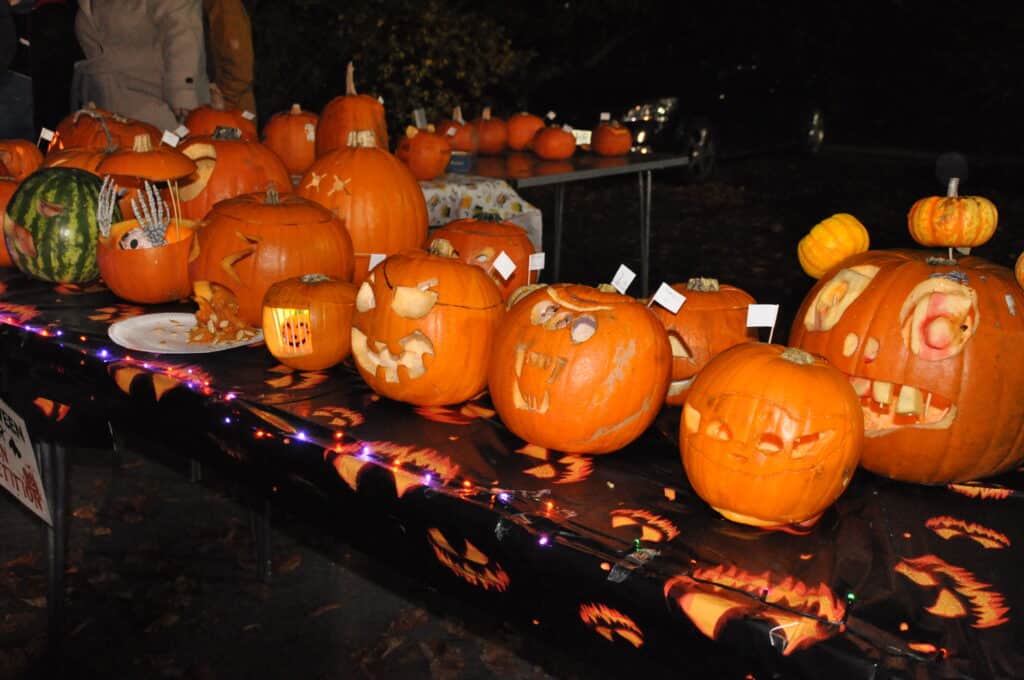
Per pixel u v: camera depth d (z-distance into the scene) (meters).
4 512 3.83
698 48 11.95
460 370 1.95
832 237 1.86
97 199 2.81
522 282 2.55
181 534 3.73
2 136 4.70
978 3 17.12
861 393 1.74
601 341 1.73
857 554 1.44
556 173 5.16
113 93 4.46
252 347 2.36
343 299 2.17
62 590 2.92
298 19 9.67
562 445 1.77
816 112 13.77
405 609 3.32
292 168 4.41
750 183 12.62
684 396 2.03
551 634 1.57
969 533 1.53
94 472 4.19
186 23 4.33
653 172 12.46
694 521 1.54
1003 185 12.66
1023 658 1.19
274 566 3.55
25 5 4.65
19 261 2.81
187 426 2.09
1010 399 1.63
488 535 1.54
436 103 10.00
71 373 2.32
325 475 1.79
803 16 15.57
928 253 1.81
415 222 2.97
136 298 2.63
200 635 3.12
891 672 1.17
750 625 1.25
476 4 12.05
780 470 1.46
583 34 12.94
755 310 1.87
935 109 18.11
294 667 2.97
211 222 2.45
